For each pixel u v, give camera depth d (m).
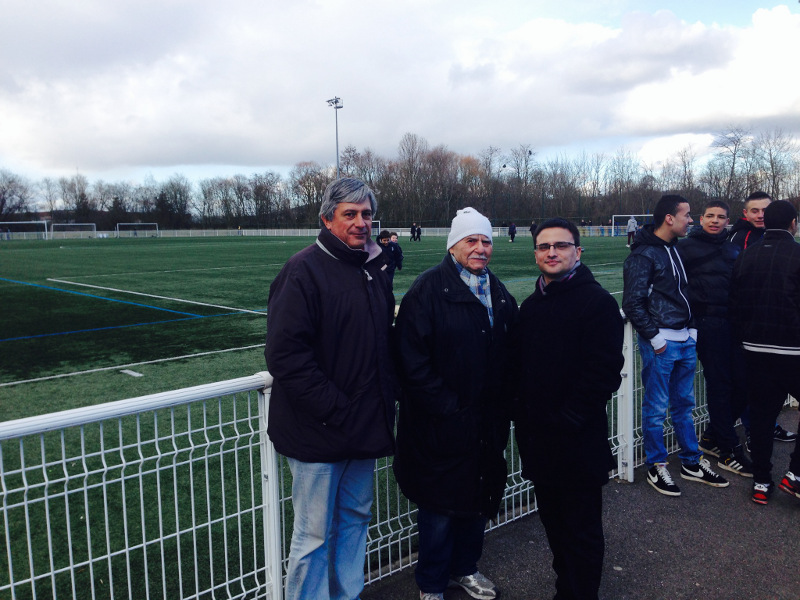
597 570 2.51
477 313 2.47
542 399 2.51
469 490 2.49
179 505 3.61
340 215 2.29
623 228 50.94
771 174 45.53
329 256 2.30
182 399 2.21
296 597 2.34
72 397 6.11
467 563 2.75
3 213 80.56
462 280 2.51
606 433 2.52
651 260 3.66
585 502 2.50
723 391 4.07
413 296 2.47
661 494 3.77
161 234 71.00
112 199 84.31
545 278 2.59
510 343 2.69
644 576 2.86
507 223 63.47
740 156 46.47
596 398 2.40
